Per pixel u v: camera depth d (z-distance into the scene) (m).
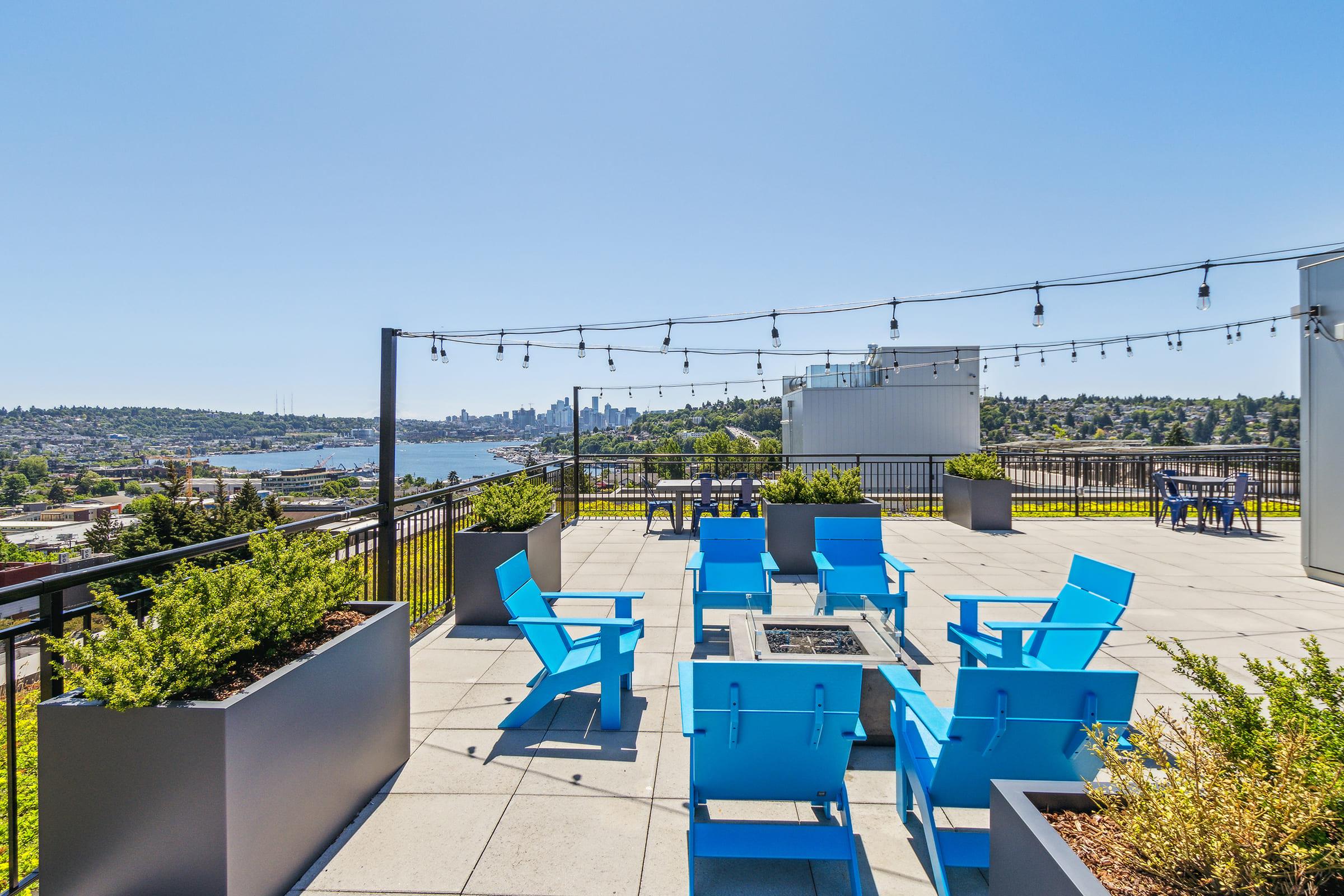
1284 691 1.62
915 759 2.25
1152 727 1.56
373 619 2.68
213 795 1.79
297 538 2.75
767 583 4.63
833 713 2.04
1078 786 1.56
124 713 1.81
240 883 1.84
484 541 4.89
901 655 3.14
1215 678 1.72
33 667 3.42
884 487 15.02
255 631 2.14
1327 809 1.21
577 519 10.65
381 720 2.68
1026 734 1.97
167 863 1.80
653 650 4.36
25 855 2.79
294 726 2.10
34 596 1.92
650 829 2.40
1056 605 3.72
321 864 2.19
